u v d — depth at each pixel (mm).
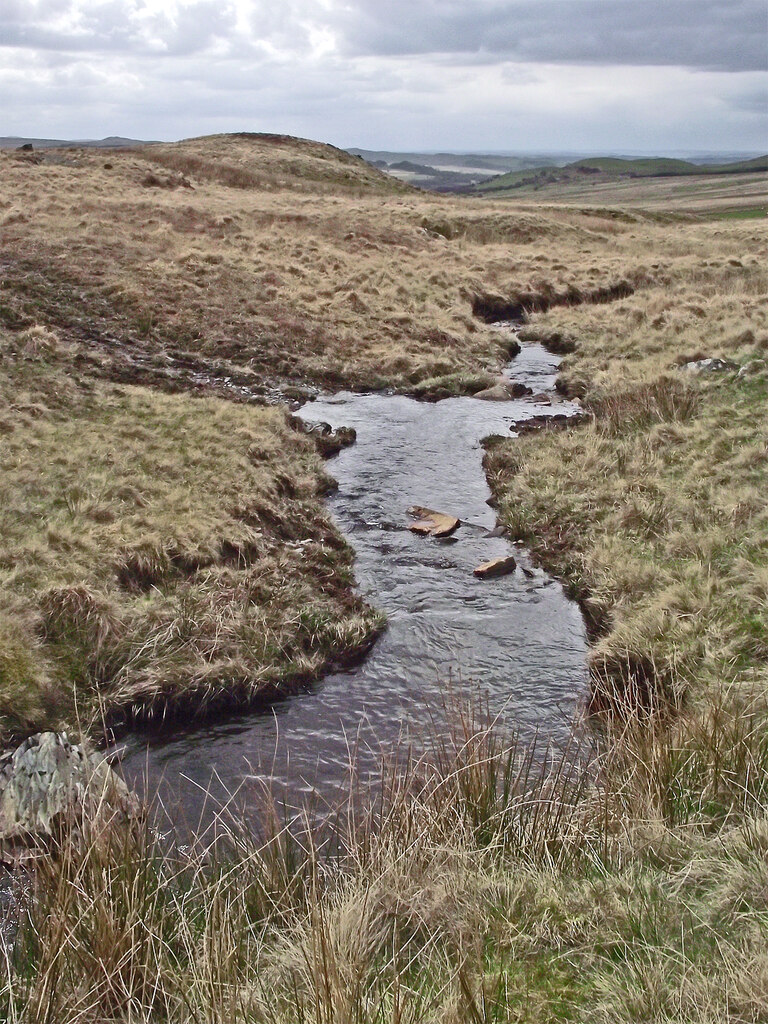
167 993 4043
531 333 25547
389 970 4094
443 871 4836
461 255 33625
